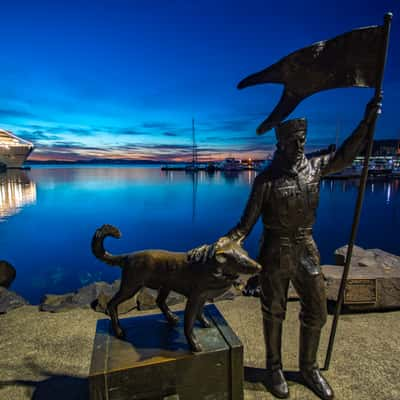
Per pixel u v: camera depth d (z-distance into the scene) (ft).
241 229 7.41
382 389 7.86
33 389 8.16
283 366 8.86
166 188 119.55
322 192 90.79
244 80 7.50
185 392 6.73
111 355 6.71
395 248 35.73
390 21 6.17
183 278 6.84
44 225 49.98
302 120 6.72
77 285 24.94
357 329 10.82
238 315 12.06
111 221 53.67
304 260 7.29
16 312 12.56
